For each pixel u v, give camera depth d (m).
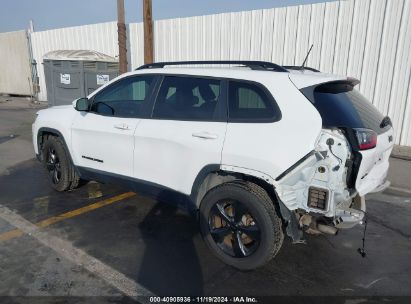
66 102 9.90
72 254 3.48
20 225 4.07
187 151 3.45
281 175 2.94
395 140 7.25
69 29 13.75
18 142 8.35
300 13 7.84
